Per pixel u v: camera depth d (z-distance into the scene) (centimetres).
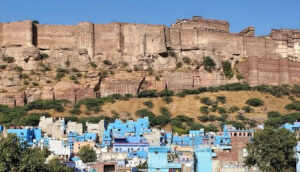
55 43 15175
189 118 13025
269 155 6781
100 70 14825
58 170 6291
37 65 14550
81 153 8619
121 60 15262
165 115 13250
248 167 6931
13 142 6022
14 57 14662
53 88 14088
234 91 14862
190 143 10156
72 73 14638
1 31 15000
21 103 13675
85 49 15175
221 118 13012
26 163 5925
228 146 8562
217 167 6931
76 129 10938
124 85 14612
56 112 13150
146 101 13975
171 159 6806
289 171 6700
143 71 15088
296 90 15250
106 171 7025
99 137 10812
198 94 14638
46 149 7912
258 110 13725
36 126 11481
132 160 8025
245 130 10450
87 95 14225
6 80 14025
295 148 6750
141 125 11238
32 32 14925
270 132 7050
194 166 6475
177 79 15125
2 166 5759
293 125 10556
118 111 13400
